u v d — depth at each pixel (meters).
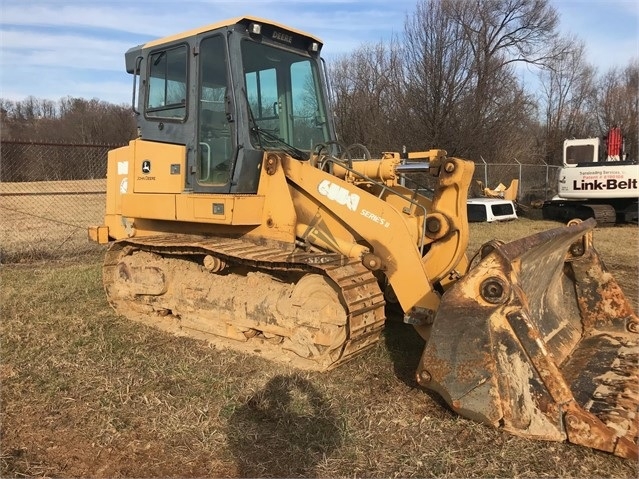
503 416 3.36
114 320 5.93
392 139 21.44
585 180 14.65
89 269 8.44
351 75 26.38
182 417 3.78
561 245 4.48
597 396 3.62
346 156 5.22
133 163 5.77
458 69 20.17
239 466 3.24
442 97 20.06
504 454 3.26
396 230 4.38
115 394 4.11
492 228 13.99
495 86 21.55
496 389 3.36
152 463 3.29
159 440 3.52
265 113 5.15
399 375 4.42
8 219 14.30
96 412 3.85
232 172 4.84
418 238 4.60
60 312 6.18
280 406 3.90
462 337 3.43
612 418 3.34
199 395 4.09
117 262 6.32
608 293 4.88
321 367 4.51
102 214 15.36
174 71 5.45
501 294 3.36
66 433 3.62
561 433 3.24
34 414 3.86
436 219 4.50
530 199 19.45
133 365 4.67
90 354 4.91
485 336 3.37
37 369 4.58
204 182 5.16
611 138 16.67
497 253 3.42
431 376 3.55
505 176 21.59
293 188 4.93
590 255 4.95
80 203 17.83
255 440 3.50
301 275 4.84
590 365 4.14
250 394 4.09
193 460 3.31
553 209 16.06
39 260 9.63
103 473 3.20
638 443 3.12
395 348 5.00
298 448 3.39
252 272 5.11
